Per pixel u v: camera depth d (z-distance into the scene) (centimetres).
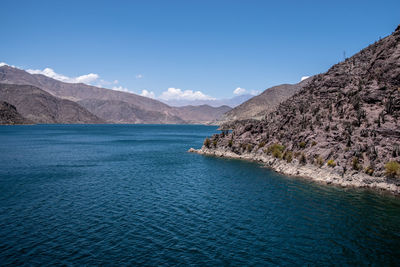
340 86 8544
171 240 2845
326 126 6812
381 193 4666
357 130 6166
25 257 2461
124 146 13512
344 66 9588
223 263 2403
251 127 10419
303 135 7162
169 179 5809
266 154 8388
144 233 3009
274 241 2850
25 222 3275
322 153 6197
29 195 4419
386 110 6181
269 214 3638
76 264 2353
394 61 6825
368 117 6334
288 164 6750
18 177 5791
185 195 4538
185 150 11869
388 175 4978
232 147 9875
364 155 5594
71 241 2794
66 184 5238
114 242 2784
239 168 7200
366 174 5244
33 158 8669
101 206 3919
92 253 2552
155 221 3366
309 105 8850
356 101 6912
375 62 7581
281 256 2545
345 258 2531
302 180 5703
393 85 6619
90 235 2942
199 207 3909
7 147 11788
